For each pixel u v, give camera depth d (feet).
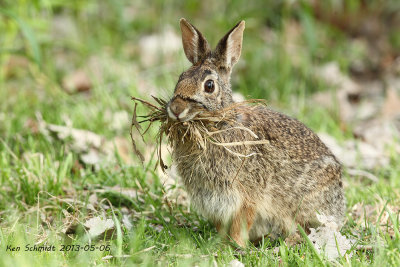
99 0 64.39
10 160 37.35
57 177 33.27
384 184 34.99
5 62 52.11
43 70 53.16
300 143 30.04
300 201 29.73
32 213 30.32
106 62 52.49
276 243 27.96
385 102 50.70
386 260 23.49
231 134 28.02
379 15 67.21
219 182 28.22
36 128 40.04
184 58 51.75
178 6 66.18
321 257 23.95
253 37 56.34
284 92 50.31
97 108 44.39
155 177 34.24
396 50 63.62
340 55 59.62
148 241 26.53
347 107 50.65
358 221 30.37
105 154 38.34
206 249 26.16
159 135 28.45
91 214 30.04
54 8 61.11
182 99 26.30
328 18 66.80
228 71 29.25
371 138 44.88
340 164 31.55
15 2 51.08
